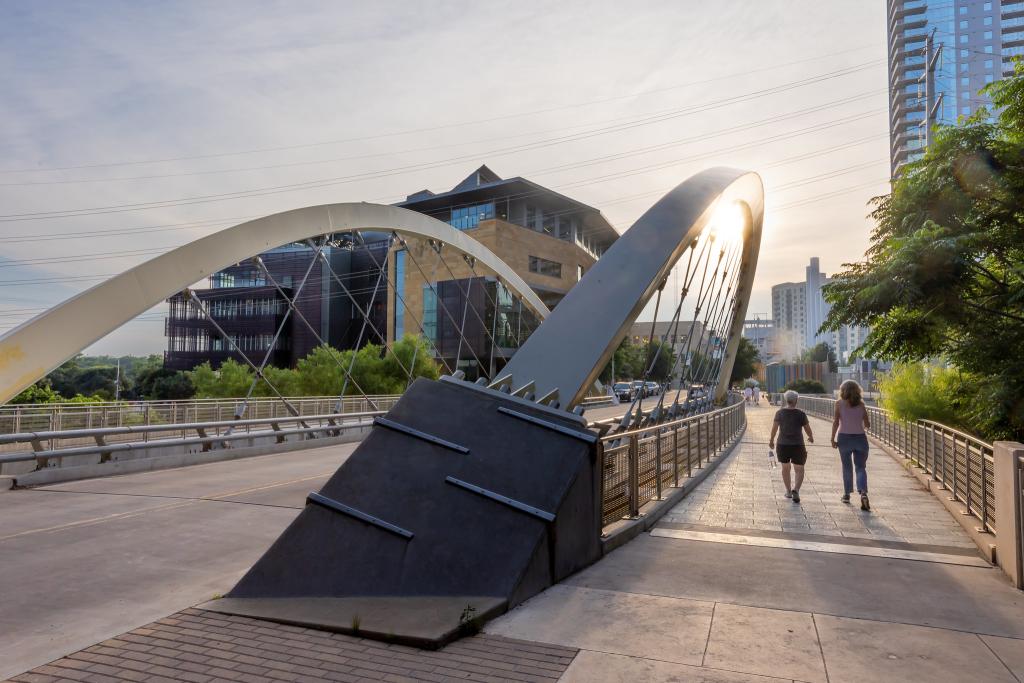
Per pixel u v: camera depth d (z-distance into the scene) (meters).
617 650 3.90
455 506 5.24
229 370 37.12
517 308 59.12
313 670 3.57
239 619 4.36
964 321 10.62
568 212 71.19
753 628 4.27
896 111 109.25
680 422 10.38
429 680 3.45
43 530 7.46
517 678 3.49
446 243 24.59
